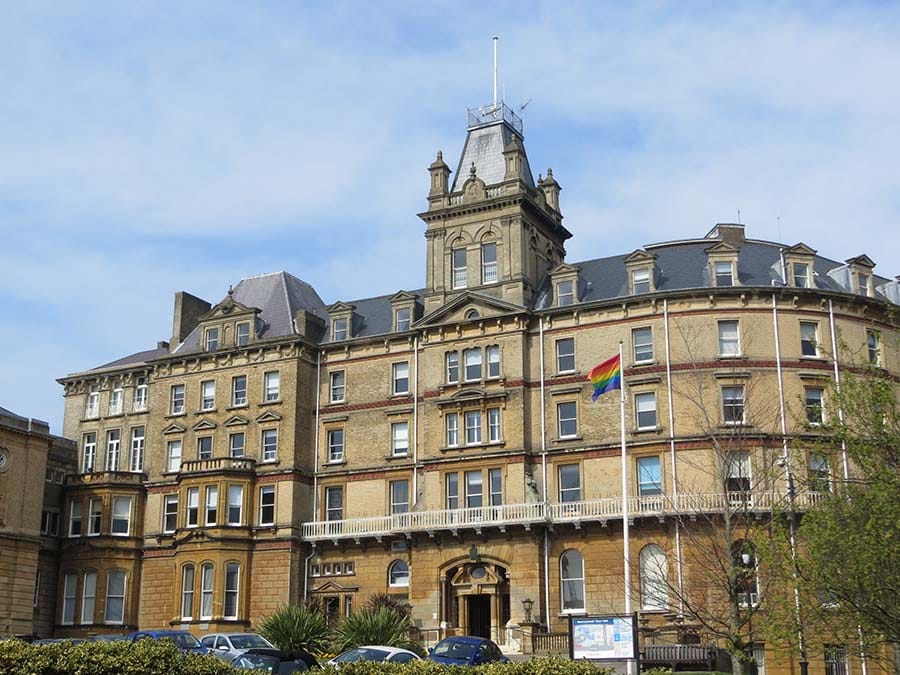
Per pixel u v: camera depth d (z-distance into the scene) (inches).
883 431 1253.1
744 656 1381.6
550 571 2364.7
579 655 1375.5
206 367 2950.3
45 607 2854.3
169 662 978.7
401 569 2591.0
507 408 2513.5
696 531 2154.3
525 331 2554.1
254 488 2755.9
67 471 3078.2
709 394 2340.1
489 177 2792.8
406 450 2679.6
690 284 2454.5
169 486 2910.9
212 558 2679.6
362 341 2800.2
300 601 2645.2
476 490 2516.0
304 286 3161.9
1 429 2652.6
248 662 1475.1
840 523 1242.6
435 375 2635.3
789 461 2047.2
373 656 1509.6
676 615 1905.8
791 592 1594.5
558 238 2874.0
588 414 2448.3
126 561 2876.5
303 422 2795.3
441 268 2714.1
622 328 2458.2
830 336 2393.0
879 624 1184.8
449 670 1045.8
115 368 3166.8
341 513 2728.8
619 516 2281.0
